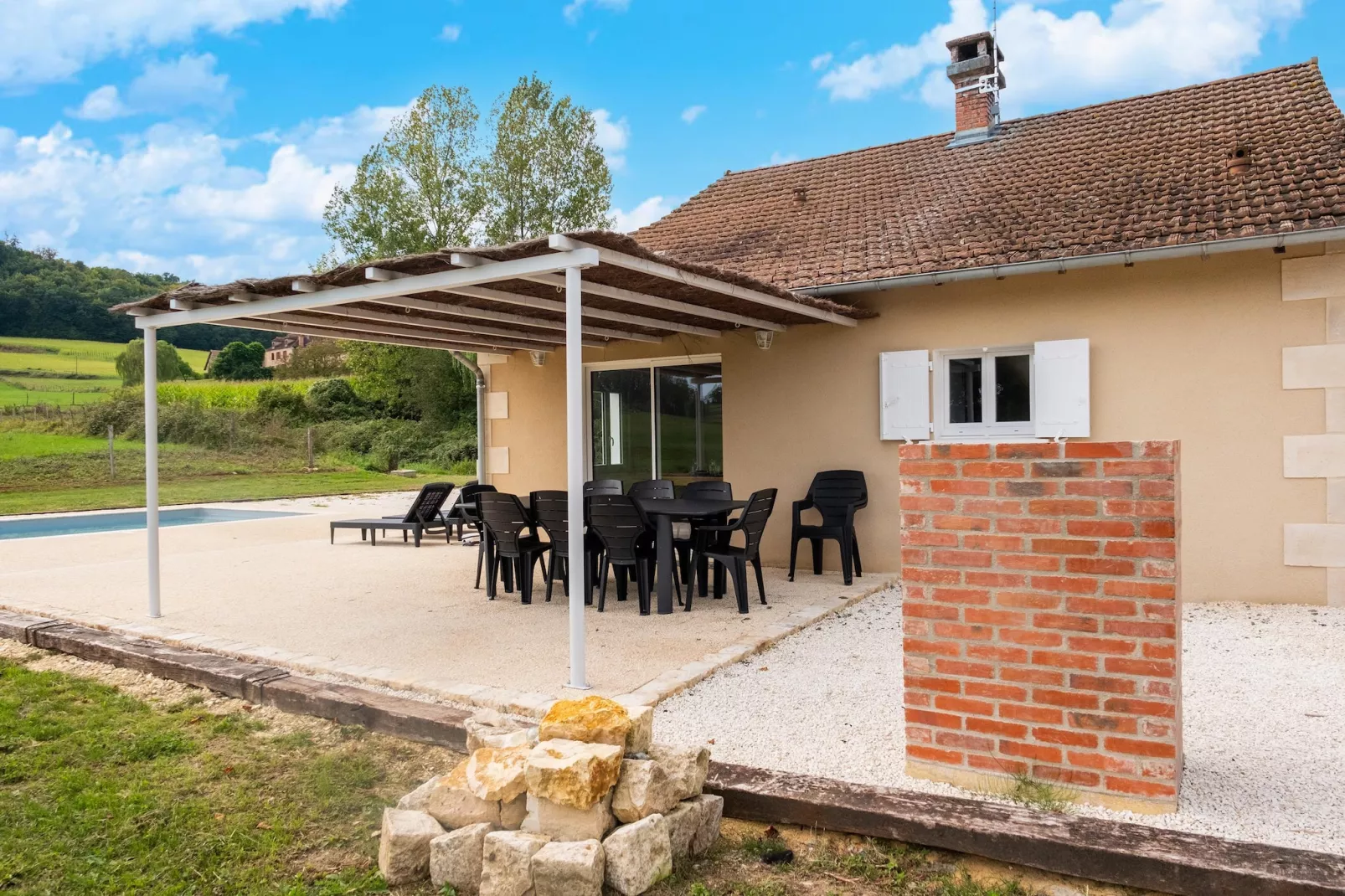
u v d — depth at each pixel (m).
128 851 3.40
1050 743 3.50
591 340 10.66
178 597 8.33
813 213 11.42
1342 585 7.27
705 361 10.35
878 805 3.33
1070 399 8.09
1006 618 3.57
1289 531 7.41
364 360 27.05
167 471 23.88
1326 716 4.64
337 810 3.73
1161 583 3.29
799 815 3.44
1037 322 8.32
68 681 5.72
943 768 3.73
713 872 3.20
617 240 5.28
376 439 30.84
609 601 7.95
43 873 3.24
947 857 3.19
